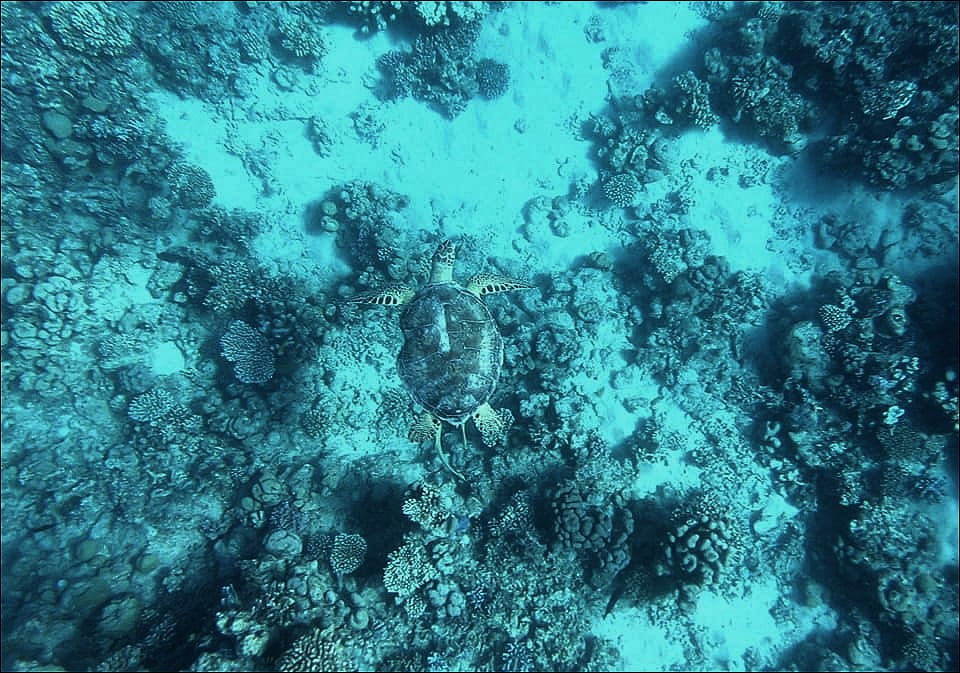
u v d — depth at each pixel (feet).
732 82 52.24
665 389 51.19
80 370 45.29
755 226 54.60
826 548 46.52
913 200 49.96
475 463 46.32
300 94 54.65
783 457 48.32
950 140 45.60
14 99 44.01
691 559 38.81
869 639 43.60
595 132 55.16
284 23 52.49
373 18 53.67
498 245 54.85
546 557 41.65
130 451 43.75
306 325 48.21
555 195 55.98
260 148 54.03
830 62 49.08
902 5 47.62
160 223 49.80
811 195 53.57
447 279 36.09
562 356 48.19
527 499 43.09
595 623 43.83
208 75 52.60
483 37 56.13
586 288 52.39
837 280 50.29
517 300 52.11
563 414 46.11
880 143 48.32
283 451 46.16
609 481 46.42
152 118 50.78
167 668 31.68
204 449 44.68
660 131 55.11
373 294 35.01
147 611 36.45
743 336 51.11
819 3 51.49
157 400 44.73
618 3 56.54
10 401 43.09
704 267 50.11
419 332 32.89
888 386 44.80
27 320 42.91
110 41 47.75
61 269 44.78
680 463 49.32
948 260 48.29
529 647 39.55
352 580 38.73
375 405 49.01
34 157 45.42
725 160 55.42
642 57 56.29
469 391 32.50
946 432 43.70
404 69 54.29
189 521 41.75
